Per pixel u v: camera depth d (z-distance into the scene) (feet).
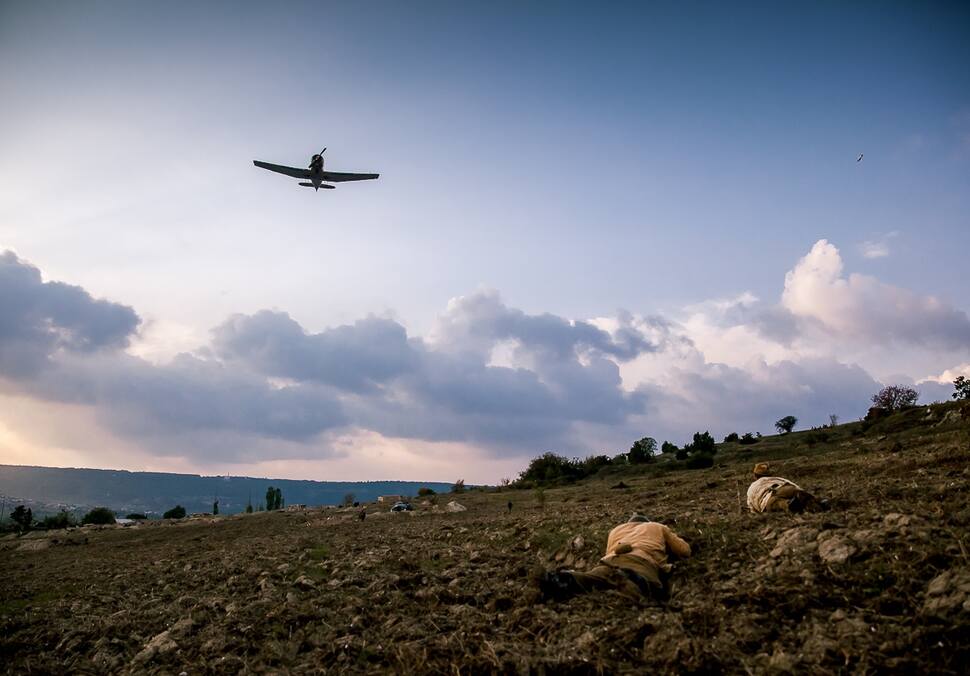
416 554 34.53
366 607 23.22
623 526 24.93
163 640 21.62
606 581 20.54
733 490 53.88
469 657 16.11
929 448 58.49
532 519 48.83
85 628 25.30
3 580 47.96
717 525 28.58
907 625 14.30
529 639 17.60
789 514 28.53
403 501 126.52
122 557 62.64
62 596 36.24
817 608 16.24
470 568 28.58
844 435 105.19
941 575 15.72
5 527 156.87
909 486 31.37
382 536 50.88
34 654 23.08
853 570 17.76
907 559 17.56
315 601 24.82
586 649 15.69
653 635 15.90
